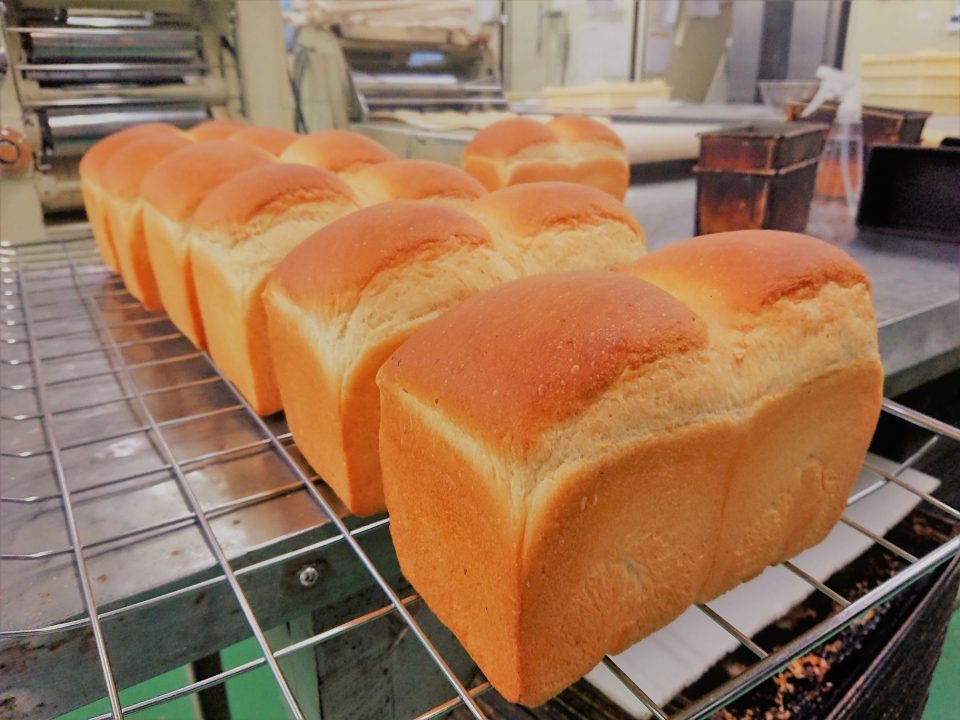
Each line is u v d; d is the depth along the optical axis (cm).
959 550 36
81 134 101
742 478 40
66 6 95
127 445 53
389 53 136
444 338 36
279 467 50
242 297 54
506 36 174
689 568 39
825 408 42
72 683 38
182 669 85
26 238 102
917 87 119
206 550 42
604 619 36
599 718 50
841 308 42
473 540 34
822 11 151
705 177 92
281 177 58
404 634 59
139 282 78
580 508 32
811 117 119
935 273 79
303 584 44
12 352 71
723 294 39
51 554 38
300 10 128
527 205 56
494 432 31
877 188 98
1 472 50
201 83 108
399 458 39
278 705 86
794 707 49
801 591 57
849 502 48
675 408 35
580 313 34
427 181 66
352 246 45
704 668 52
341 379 43
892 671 51
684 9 179
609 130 107
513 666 33
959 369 79
